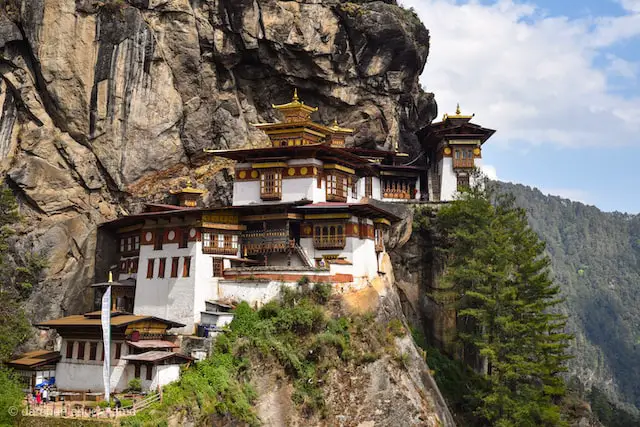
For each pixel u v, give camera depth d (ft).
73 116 220.23
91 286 211.00
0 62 217.15
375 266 215.72
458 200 239.09
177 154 237.04
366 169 241.76
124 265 217.97
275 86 259.19
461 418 212.64
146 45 228.84
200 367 166.20
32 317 202.59
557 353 220.23
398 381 184.03
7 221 195.83
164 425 146.72
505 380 206.59
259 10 245.45
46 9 218.18
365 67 266.77
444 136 268.21
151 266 199.62
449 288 234.38
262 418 167.32
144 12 233.14
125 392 161.79
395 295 219.00
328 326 183.11
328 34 254.88
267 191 215.31
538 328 208.23
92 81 222.07
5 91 217.56
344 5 260.01
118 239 222.89
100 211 222.89
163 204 229.25
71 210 218.79
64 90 219.20
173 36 235.81
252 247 204.44
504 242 217.56
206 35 242.17
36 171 213.66
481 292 216.33
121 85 224.94
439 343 235.61
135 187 228.43
